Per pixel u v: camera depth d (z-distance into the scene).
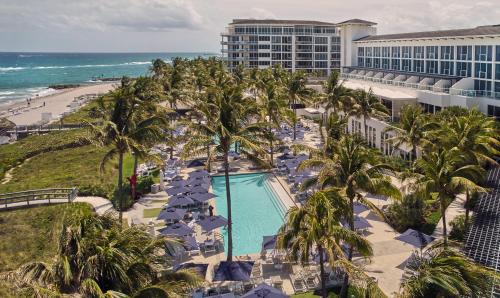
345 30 121.62
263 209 46.41
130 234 19.83
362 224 34.62
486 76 61.22
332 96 67.44
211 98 63.84
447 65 72.25
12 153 71.06
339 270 28.89
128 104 39.81
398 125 58.28
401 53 90.19
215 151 32.59
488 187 40.09
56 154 71.88
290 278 29.97
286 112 67.50
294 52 160.00
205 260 33.66
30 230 38.31
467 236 31.89
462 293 17.59
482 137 37.50
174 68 110.62
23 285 16.78
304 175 49.88
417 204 37.69
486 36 59.78
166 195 49.28
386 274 29.91
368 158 27.94
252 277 29.77
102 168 38.41
